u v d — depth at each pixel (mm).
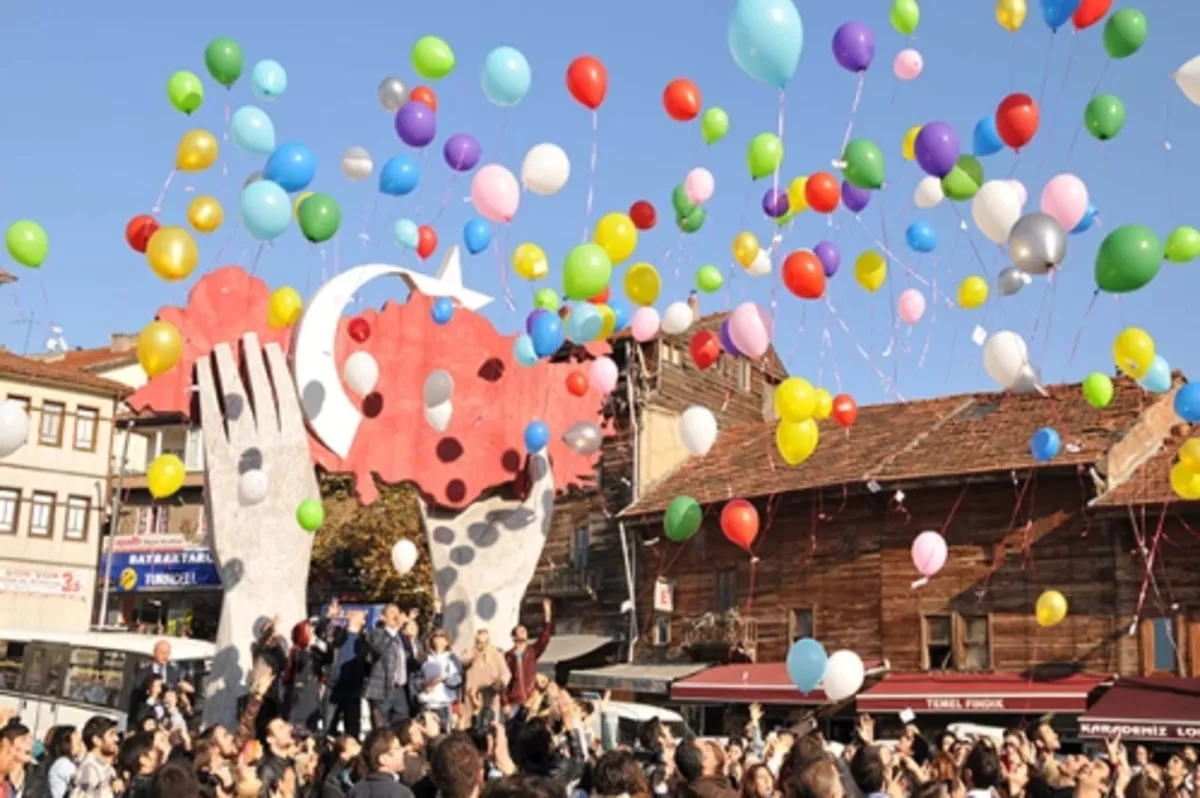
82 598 39688
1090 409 29766
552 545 37250
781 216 14984
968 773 10969
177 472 13602
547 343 14344
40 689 23203
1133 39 11812
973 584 28234
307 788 10305
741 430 37406
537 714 11219
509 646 17969
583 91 13555
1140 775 9406
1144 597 26016
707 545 33125
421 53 14125
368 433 17375
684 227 15625
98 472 40594
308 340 17016
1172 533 25969
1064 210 12117
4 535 38562
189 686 15648
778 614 31203
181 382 16719
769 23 11617
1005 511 28172
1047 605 17109
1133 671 25844
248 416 16797
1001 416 31250
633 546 34938
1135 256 11016
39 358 50344
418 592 35781
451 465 17891
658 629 33781
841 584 30219
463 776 6254
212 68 13906
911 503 29469
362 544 37781
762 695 28453
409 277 18156
